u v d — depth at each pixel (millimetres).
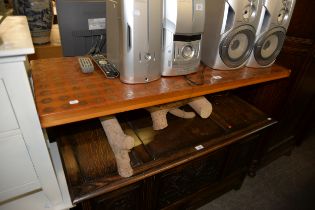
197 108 1076
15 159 687
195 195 1193
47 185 794
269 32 993
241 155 1236
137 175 823
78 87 784
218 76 968
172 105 1010
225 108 1262
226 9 874
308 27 1146
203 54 1036
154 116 984
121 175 811
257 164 1553
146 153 910
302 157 1785
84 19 970
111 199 845
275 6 940
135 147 930
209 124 1112
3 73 548
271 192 1467
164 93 790
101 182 787
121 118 1075
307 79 1334
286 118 1455
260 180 1549
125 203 906
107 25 872
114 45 842
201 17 812
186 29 793
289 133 1638
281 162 1721
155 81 863
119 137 837
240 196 1423
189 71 919
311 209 1376
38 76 839
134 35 724
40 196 837
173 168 938
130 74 794
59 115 653
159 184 955
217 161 1122
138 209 975
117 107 727
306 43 1175
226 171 1236
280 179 1568
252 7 910
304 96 1447
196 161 1004
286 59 1258
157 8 729
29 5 1206
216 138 1025
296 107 1461
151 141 968
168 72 879
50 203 845
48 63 949
